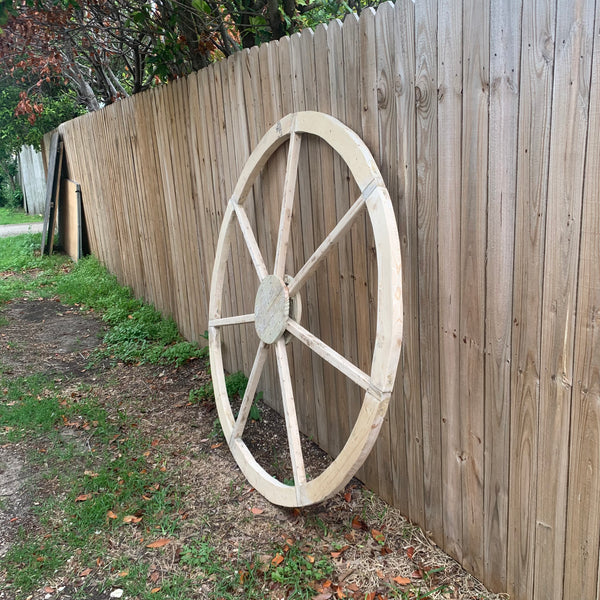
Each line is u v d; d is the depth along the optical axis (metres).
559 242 1.65
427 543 2.45
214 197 4.01
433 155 2.05
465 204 1.95
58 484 3.01
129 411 3.83
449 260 2.07
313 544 2.48
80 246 8.58
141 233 5.90
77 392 4.16
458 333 2.10
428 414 2.34
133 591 2.28
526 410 1.86
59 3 5.73
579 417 1.68
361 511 2.69
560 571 1.84
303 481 2.55
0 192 20.69
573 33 1.50
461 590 2.18
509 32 1.68
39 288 7.36
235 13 4.19
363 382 2.21
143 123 5.20
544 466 1.83
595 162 1.51
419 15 1.99
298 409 3.44
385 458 2.68
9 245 10.68
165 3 4.33
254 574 2.33
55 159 9.20
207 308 4.54
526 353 1.83
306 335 2.59
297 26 4.36
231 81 3.44
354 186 2.51
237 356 4.14
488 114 1.80
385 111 2.24
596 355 1.60
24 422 3.64
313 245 2.93
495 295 1.90
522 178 1.73
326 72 2.55
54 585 2.33
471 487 2.17
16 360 4.86
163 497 2.86
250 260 3.66
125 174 6.07
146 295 6.14
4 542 2.59
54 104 11.66
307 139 2.81
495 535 2.09
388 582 2.24
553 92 1.58
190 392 4.02
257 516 2.71
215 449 3.32
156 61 4.70
